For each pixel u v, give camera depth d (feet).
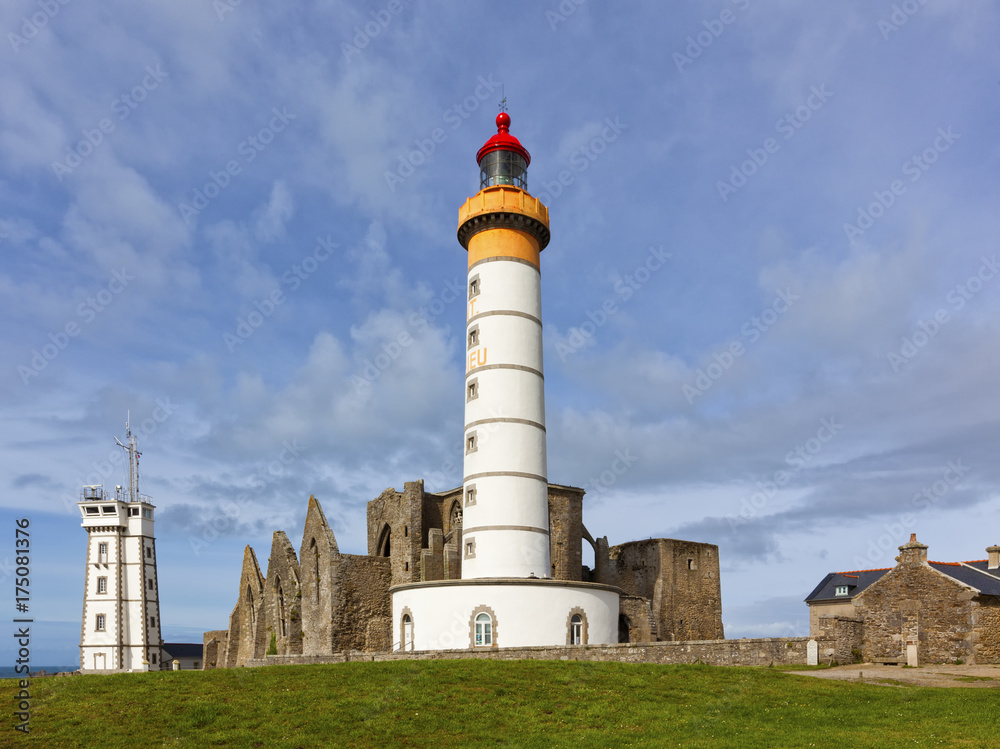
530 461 163.02
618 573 203.00
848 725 85.10
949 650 131.44
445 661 109.81
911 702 95.20
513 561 155.84
